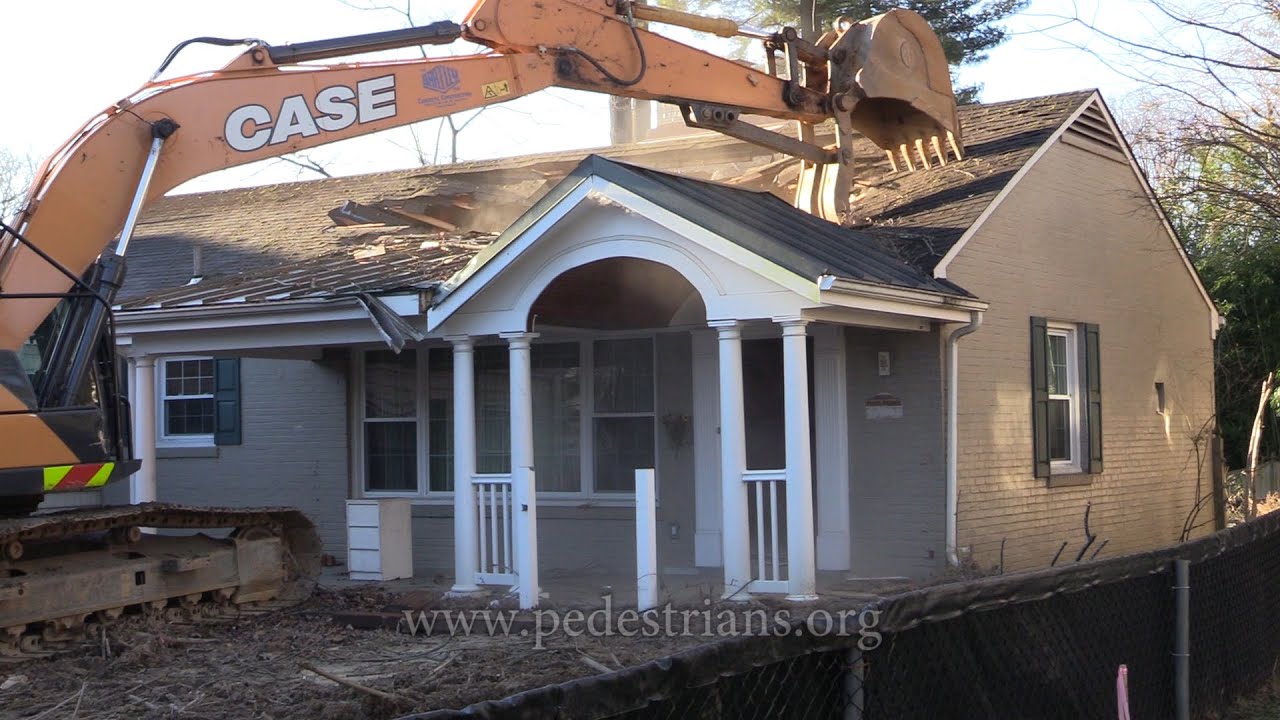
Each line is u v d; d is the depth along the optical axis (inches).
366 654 347.9
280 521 436.8
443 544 559.2
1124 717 219.0
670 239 391.9
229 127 385.1
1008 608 208.2
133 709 283.1
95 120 367.9
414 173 742.5
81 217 358.3
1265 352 784.9
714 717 152.4
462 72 422.9
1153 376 607.8
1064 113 551.8
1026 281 511.2
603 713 136.3
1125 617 242.7
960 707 193.9
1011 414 493.7
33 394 331.3
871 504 455.2
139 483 501.0
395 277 473.7
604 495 528.7
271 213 729.0
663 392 518.3
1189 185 753.0
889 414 452.8
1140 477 587.5
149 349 500.7
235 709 280.1
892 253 450.0
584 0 452.8
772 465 489.4
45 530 349.1
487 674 300.0
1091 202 568.7
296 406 597.3
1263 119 601.6
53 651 346.0
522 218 406.0
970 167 524.4
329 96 399.9
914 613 183.5
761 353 494.9
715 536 490.9
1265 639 315.6
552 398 541.6
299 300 450.6
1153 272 617.0
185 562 385.7
